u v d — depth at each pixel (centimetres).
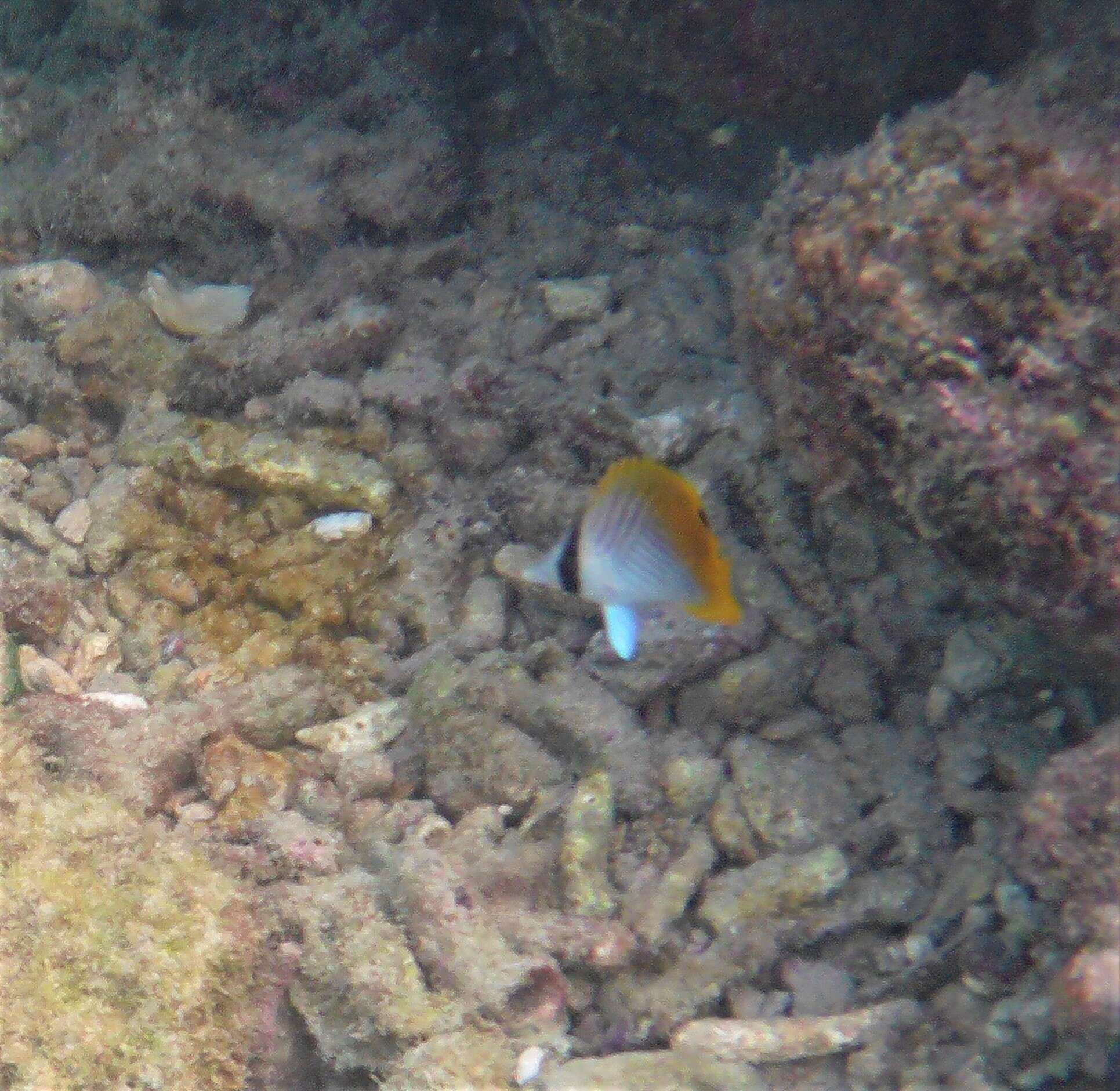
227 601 115
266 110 130
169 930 99
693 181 129
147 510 118
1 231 135
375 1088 99
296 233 127
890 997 99
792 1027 98
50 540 117
